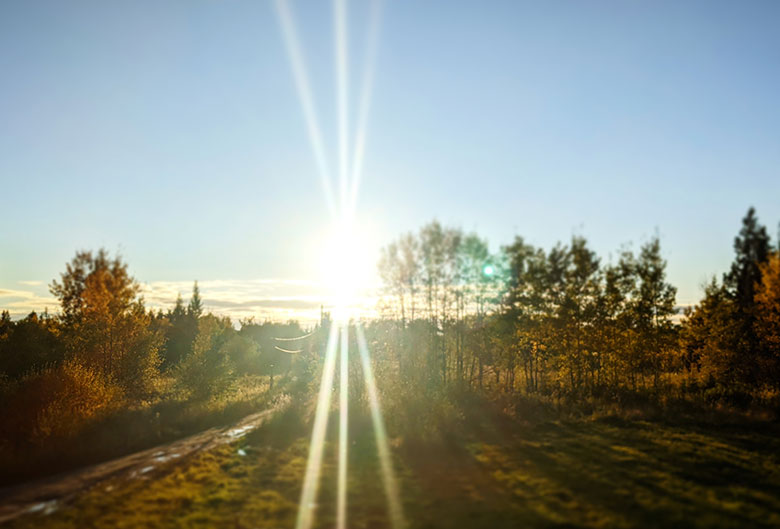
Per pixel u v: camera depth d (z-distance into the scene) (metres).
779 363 30.14
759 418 22.59
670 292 33.53
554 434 21.48
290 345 84.50
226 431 26.19
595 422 23.95
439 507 12.29
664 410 25.75
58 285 40.16
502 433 22.00
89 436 22.22
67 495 13.86
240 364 80.62
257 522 11.44
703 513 11.25
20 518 11.80
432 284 33.69
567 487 13.53
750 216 36.97
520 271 34.94
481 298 34.78
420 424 21.97
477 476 15.12
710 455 16.73
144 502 12.98
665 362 43.00
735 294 36.44
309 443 21.16
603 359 34.22
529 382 37.75
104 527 11.03
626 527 10.45
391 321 33.28
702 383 34.03
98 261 40.81
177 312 120.69
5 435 22.59
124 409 30.39
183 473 16.11
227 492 13.93
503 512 11.65
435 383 30.64
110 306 40.84
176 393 43.38
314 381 51.53
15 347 49.53
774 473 14.59
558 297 34.72
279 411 29.02
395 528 10.90
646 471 15.00
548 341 34.84
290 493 13.89
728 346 32.72
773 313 28.00
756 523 10.61
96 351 39.75
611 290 33.72
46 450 19.22
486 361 39.25
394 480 15.08
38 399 27.81
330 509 12.41
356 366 31.58
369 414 26.06
